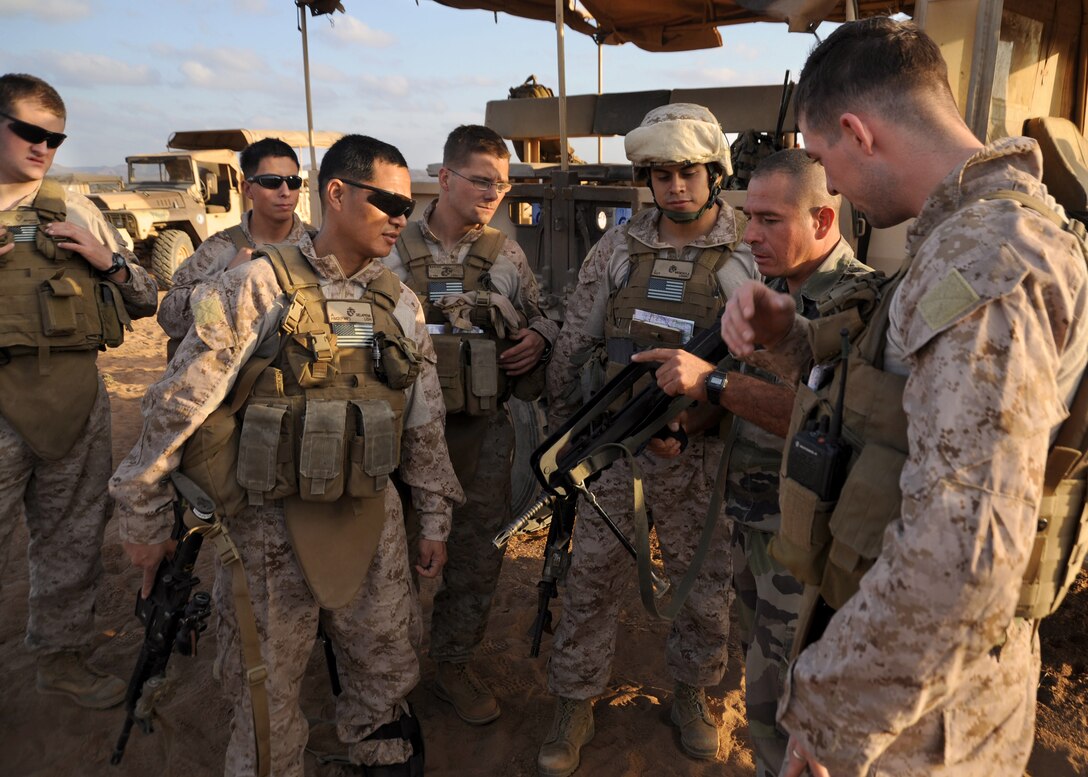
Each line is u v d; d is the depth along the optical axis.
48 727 2.65
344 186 1.85
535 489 3.93
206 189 13.02
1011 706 1.10
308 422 1.81
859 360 1.14
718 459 2.37
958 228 0.97
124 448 5.46
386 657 2.11
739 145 4.00
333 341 1.87
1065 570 1.06
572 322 2.52
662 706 2.76
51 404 2.53
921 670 0.91
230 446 1.83
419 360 1.96
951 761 1.08
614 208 3.27
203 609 1.81
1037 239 0.94
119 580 3.65
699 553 2.07
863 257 3.32
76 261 2.57
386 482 1.94
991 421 0.89
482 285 2.60
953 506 0.88
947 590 0.88
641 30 6.84
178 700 2.79
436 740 2.62
